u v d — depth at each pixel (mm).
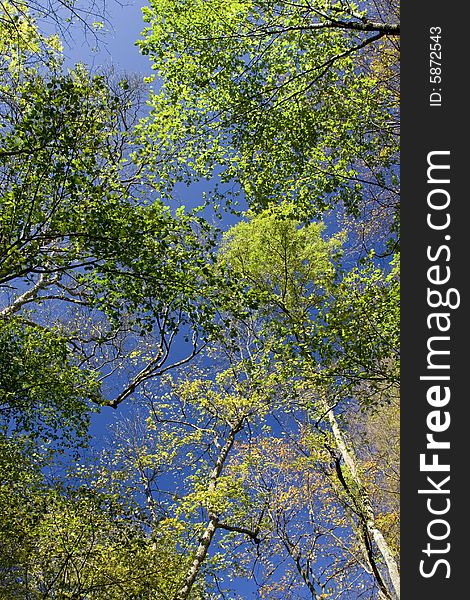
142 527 8656
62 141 6348
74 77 8047
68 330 11336
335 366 8305
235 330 7445
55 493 8164
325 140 8938
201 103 8664
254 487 12477
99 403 9641
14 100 7172
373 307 7750
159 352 10586
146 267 6594
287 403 10859
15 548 7504
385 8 9109
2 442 8422
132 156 8188
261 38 8180
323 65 8047
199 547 10484
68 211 6570
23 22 7211
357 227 10359
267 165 8898
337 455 11680
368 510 10812
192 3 8047
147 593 8094
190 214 7215
